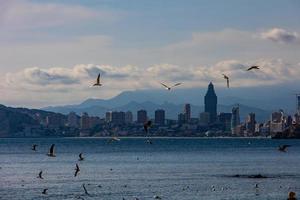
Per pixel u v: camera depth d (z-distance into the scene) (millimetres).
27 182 127812
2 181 130000
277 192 112250
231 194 109500
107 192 111625
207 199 103812
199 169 167000
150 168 170125
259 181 130875
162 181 130875
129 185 122562
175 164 188125
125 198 104125
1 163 192500
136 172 155500
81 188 116938
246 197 105938
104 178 137375
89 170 161625
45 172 154000
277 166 179500
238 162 199625
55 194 108562
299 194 109750
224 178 138000
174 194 109625
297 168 171000
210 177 140875
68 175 144625
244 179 135625
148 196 106750
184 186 120875
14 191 112500
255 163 193625
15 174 148500
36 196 106000
